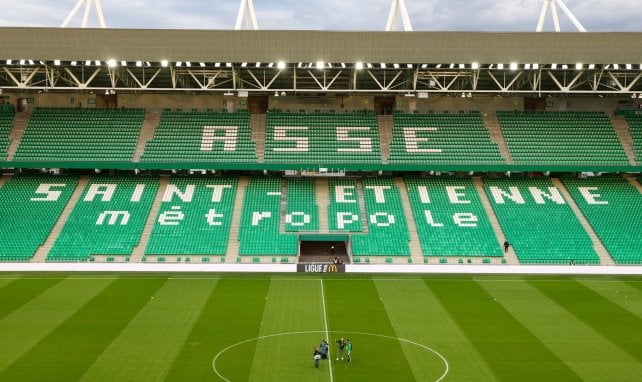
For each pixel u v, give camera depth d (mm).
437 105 85625
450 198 76125
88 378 37250
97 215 71750
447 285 60344
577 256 68000
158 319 48562
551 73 77562
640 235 70750
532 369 39531
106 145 77250
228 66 73250
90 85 84000
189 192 75750
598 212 74125
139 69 78438
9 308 51062
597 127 82062
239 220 71875
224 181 77812
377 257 67562
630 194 77125
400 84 79312
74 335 44688
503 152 78625
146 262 65812
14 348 42031
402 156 77188
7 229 69250
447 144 79250
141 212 72438
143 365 39344
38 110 82188
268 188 76812
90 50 71312
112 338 44156
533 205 75188
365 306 52938
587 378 38250
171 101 84500
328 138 79562
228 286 58969
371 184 78125
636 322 49188
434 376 38312
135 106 84438
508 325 48219
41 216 71312
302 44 71438
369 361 40594
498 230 71688
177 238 69062
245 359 40594
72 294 55469
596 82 79625
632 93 77188
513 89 82938
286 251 67812
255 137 79750
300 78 81938
